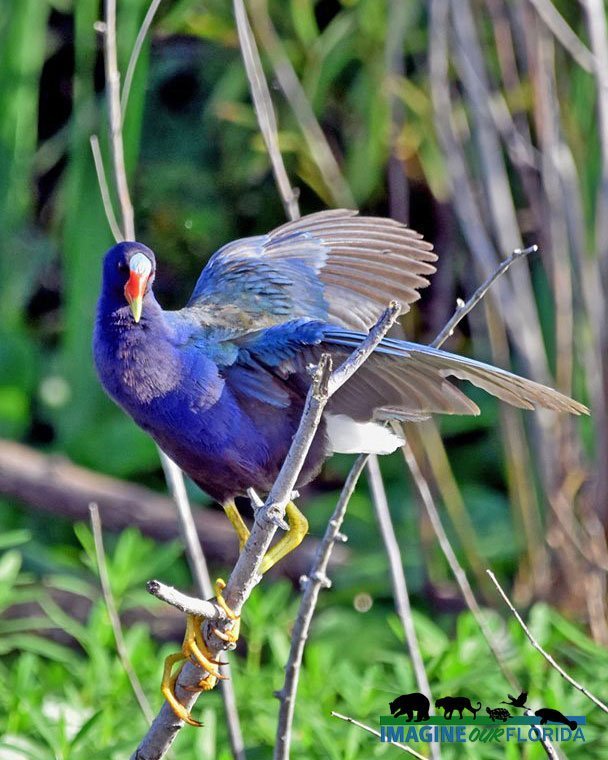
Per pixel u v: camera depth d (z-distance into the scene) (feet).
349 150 45.75
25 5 43.93
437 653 27.02
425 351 19.31
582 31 37.81
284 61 36.55
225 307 23.67
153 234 45.80
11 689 28.19
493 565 41.14
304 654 32.73
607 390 33.37
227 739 26.81
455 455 45.03
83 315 43.62
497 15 34.17
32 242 47.26
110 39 24.14
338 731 25.73
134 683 24.86
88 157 42.16
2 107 44.60
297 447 17.72
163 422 22.86
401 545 41.09
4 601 31.07
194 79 46.29
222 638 19.90
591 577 34.14
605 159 31.89
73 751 24.81
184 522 24.67
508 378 19.03
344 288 25.39
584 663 27.17
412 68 45.29
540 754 24.36
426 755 24.85
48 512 42.70
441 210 42.01
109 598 24.94
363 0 42.52
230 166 45.80
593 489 34.32
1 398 44.68
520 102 34.60
